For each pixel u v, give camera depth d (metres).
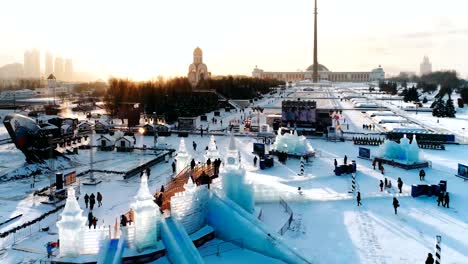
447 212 44.59
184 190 39.06
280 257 33.84
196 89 194.25
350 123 122.31
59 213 44.09
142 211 32.03
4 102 194.50
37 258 33.44
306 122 100.75
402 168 64.12
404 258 33.78
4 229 39.59
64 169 64.00
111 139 79.44
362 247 35.81
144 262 31.70
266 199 47.66
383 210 45.44
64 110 146.62
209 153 53.81
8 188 53.81
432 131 96.75
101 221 40.88
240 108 164.75
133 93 141.75
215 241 37.53
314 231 39.41
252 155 75.12
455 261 33.22
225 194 41.03
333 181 57.22
